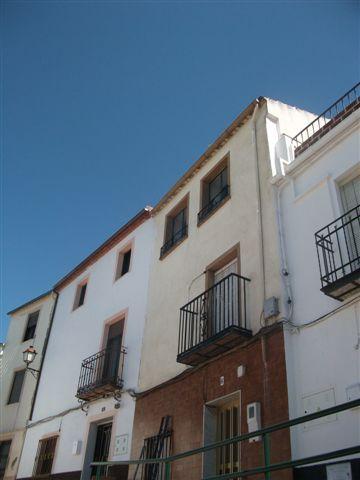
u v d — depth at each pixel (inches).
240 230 386.9
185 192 507.2
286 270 323.0
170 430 371.6
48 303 736.3
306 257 314.0
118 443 430.6
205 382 353.7
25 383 673.6
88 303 615.8
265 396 293.1
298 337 292.8
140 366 454.6
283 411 276.1
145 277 515.2
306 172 344.5
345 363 257.8
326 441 246.7
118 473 410.3
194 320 397.7
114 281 576.7
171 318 437.4
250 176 402.0
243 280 354.0
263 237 355.3
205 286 402.9
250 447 288.4
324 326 278.5
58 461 517.0
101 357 516.7
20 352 729.0
